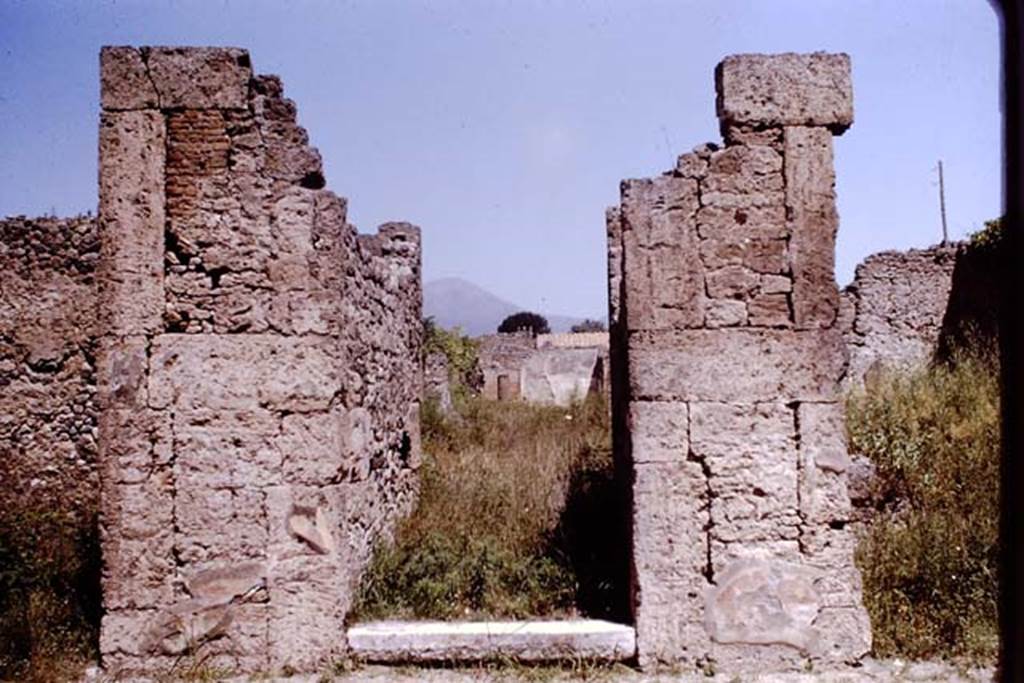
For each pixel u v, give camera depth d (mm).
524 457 10062
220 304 5352
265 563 5266
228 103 5371
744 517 5270
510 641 5254
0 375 9008
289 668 5188
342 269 5555
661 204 5418
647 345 5363
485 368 32031
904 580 5875
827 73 5430
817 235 5379
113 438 5266
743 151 5418
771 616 5203
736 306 5367
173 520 5262
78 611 5676
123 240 5316
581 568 6250
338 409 5438
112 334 5293
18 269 9094
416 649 5254
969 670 5016
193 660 5191
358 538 5965
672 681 5031
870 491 7348
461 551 6582
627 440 5652
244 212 5387
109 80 5344
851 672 5082
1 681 4988
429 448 11602
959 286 15180
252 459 5301
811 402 5309
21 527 7070
